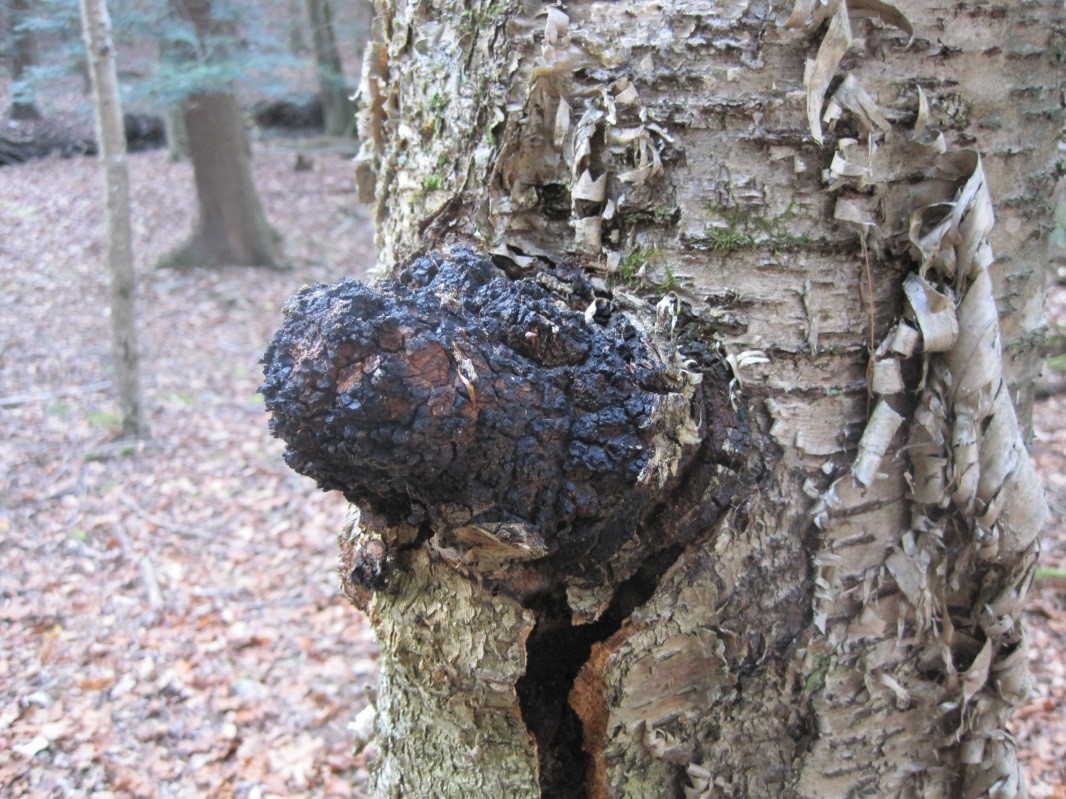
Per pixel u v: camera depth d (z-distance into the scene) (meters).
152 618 1.98
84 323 3.78
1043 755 1.46
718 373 0.63
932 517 0.69
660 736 0.67
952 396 0.65
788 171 0.61
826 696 0.69
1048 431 2.64
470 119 0.67
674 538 0.62
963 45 0.62
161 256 4.60
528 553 0.58
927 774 0.74
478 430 0.55
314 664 1.84
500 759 0.68
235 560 2.24
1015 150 0.67
